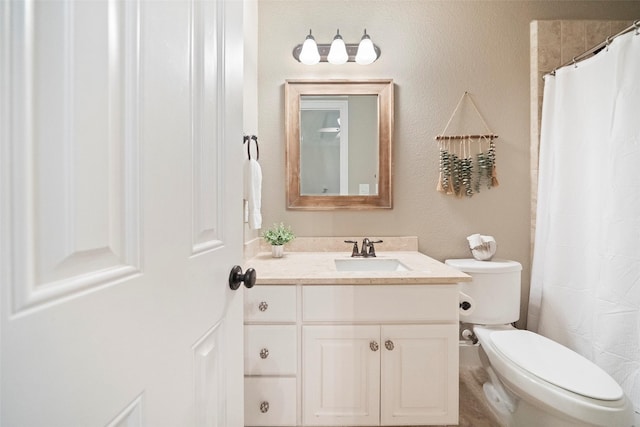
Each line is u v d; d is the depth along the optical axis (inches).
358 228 75.1
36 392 10.3
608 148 55.8
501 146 75.0
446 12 74.5
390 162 74.1
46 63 10.7
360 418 51.2
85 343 12.1
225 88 26.2
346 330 51.1
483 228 75.3
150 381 16.2
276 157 75.2
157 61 16.7
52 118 10.9
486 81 74.7
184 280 19.7
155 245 16.6
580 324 61.2
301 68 74.7
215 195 24.5
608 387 41.5
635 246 50.9
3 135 9.6
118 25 14.0
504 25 74.3
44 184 10.7
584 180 61.4
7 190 9.7
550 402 42.4
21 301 9.9
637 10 73.6
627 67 51.9
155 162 16.6
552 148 67.4
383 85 73.8
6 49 9.6
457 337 51.0
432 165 75.3
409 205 74.9
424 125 75.1
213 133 24.0
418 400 51.1
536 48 72.7
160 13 17.0
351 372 51.1
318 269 57.1
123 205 14.3
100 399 12.9
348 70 75.0
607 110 56.4
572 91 63.6
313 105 74.3
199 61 21.8
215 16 24.5
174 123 18.5
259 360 51.2
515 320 65.6
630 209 51.4
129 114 14.6
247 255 64.2
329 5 74.5
